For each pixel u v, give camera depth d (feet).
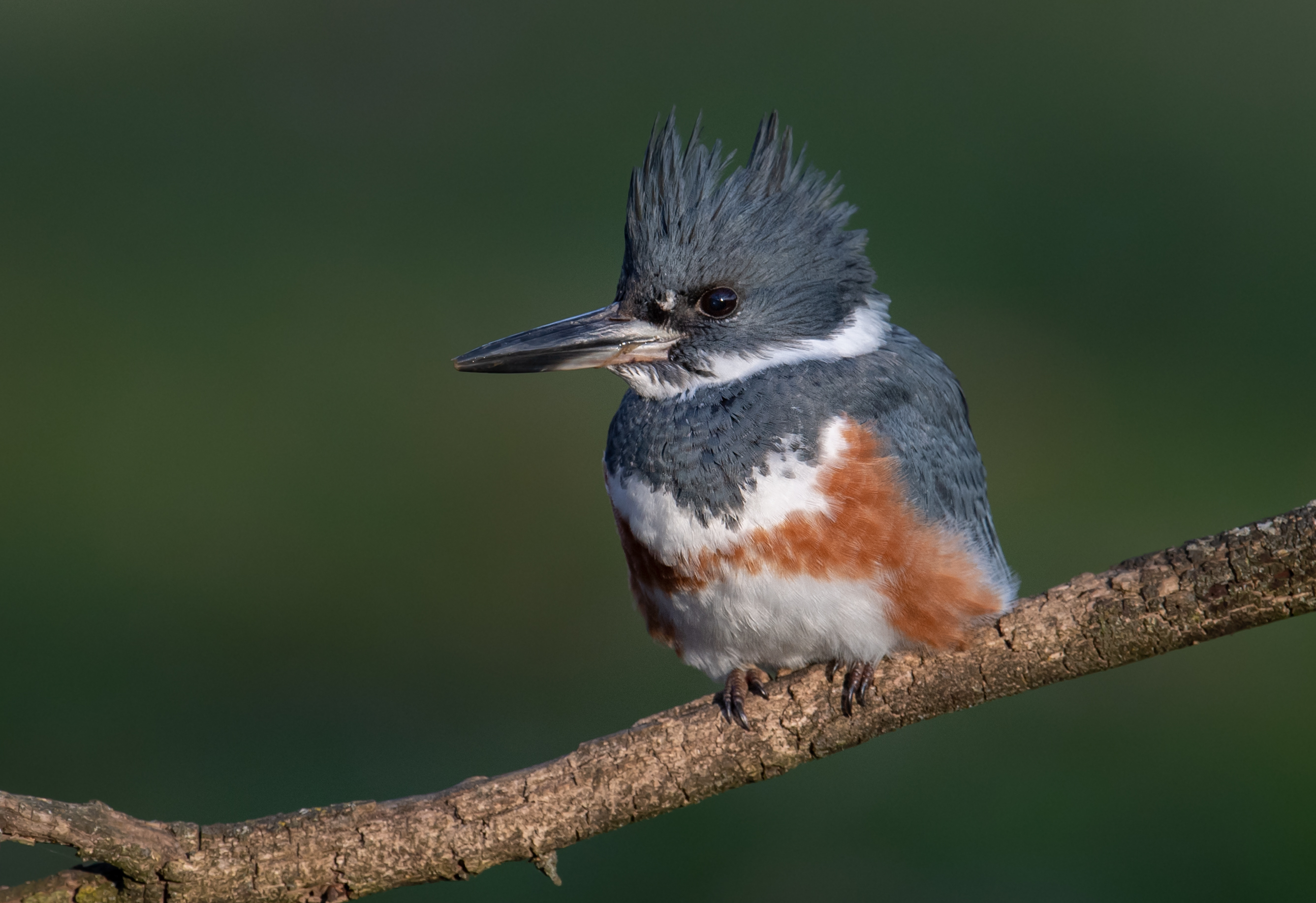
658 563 21.83
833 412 21.40
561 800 19.61
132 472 44.80
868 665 20.61
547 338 22.97
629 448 22.33
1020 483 43.52
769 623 21.26
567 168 59.11
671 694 38.32
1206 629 18.84
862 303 23.43
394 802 19.39
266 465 44.98
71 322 50.47
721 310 22.48
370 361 49.75
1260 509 41.96
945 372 24.16
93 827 17.90
